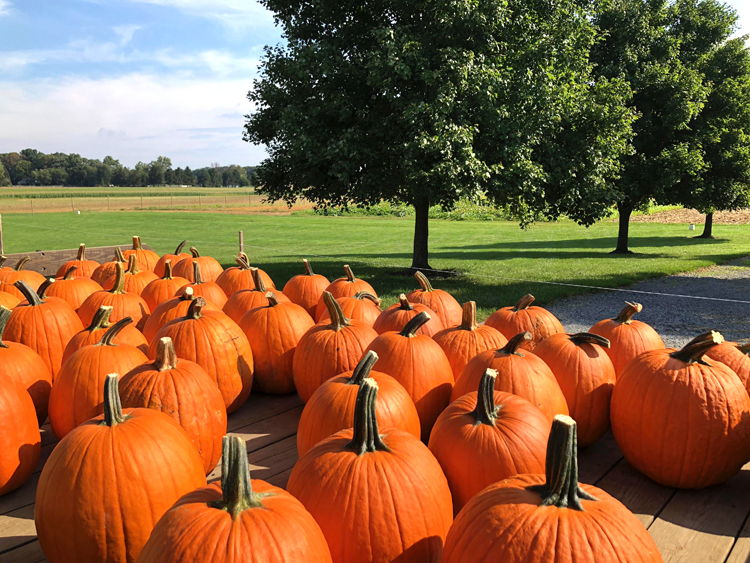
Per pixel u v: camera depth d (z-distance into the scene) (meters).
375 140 12.23
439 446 2.68
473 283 12.52
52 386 3.64
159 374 3.07
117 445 2.31
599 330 4.21
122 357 3.41
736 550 2.56
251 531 1.71
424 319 3.64
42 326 4.36
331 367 3.82
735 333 7.94
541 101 11.86
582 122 13.33
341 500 2.09
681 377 3.04
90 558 2.25
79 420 3.24
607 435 3.98
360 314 5.09
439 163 10.97
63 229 29.80
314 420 2.84
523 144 11.78
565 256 18.61
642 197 18.97
